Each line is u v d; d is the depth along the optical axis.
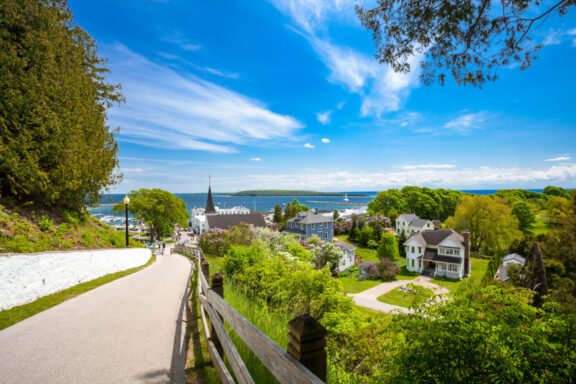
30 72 9.57
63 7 11.52
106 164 14.60
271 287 6.64
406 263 40.12
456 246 35.19
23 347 3.97
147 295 7.54
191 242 57.03
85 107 12.48
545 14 3.58
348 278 35.03
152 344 4.13
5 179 9.55
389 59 4.45
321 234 58.19
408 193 74.69
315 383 1.12
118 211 53.00
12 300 5.84
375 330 4.35
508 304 2.79
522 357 2.06
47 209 11.87
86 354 3.76
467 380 2.21
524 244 32.62
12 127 9.28
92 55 14.33
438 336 2.34
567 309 2.34
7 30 9.34
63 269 7.85
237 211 100.38
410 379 2.44
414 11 3.94
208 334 4.09
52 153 10.25
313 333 1.36
